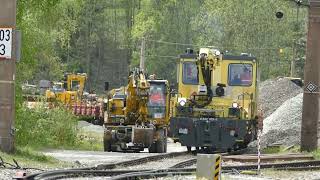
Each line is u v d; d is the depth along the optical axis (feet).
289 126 400.47
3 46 233.55
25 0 284.61
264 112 553.64
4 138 236.63
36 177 176.86
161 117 369.30
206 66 328.90
